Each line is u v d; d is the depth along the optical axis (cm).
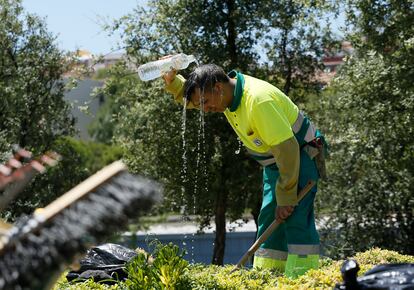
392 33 1777
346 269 439
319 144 857
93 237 329
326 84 2188
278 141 805
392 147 1892
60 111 2583
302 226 841
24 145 2483
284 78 2169
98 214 332
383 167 1962
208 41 2094
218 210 2106
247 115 820
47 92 2534
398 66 1734
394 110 1795
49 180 2462
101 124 4712
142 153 2150
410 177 2017
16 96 2427
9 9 2486
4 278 314
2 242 326
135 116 2159
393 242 2162
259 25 2111
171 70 877
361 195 2178
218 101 834
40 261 317
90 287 795
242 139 864
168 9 2103
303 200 847
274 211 878
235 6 2094
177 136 2069
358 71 1786
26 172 357
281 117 809
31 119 2509
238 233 2641
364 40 1842
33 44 2523
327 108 2145
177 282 695
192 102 848
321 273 725
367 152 1984
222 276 820
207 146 2034
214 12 2089
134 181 349
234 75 860
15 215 2162
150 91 2094
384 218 2183
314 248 846
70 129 2614
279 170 822
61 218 329
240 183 2070
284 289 683
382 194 2158
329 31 2105
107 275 881
